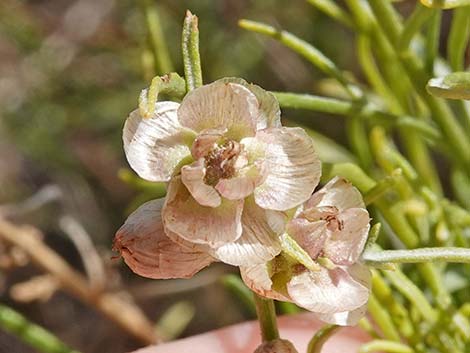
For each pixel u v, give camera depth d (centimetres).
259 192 6
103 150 15
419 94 8
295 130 6
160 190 8
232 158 6
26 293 10
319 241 6
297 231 6
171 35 13
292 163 6
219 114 6
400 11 13
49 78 15
